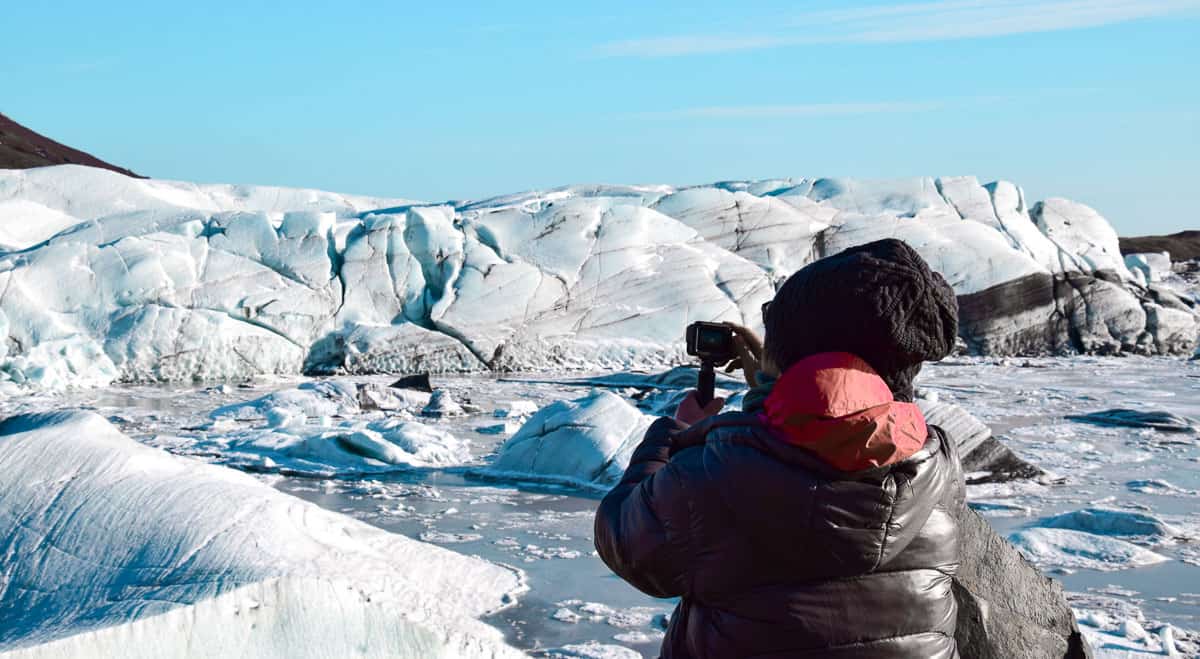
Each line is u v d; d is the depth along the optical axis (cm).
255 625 325
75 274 2150
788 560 172
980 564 283
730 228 2800
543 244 2542
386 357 2280
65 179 3061
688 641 188
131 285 2150
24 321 2041
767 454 173
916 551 175
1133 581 632
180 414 1484
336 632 333
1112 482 983
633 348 2438
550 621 536
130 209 3006
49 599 366
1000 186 3055
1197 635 519
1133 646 482
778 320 185
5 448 443
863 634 173
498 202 3100
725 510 176
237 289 2227
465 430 1346
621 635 514
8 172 3059
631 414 1009
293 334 2241
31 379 1858
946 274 2764
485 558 666
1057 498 898
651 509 185
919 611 175
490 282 2416
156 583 361
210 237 2334
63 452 440
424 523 780
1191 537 744
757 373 199
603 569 645
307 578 335
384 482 964
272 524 404
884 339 176
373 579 385
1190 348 2917
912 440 172
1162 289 3084
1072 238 3070
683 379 1898
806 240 2828
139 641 306
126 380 2042
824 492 169
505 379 2131
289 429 1180
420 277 2411
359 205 3578
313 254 2338
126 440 465
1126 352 2862
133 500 412
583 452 973
